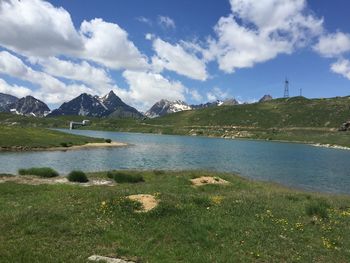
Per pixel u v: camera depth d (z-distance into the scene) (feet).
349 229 71.05
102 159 271.69
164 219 66.33
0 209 72.13
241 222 67.87
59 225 60.64
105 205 72.02
